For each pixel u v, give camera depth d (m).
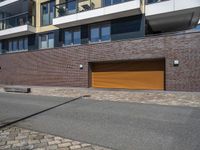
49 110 8.86
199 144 4.84
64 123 6.76
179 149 4.59
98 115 7.77
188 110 8.33
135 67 15.92
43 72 20.44
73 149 4.62
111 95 12.99
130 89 15.89
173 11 15.35
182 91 13.47
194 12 15.53
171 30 19.97
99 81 17.62
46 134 5.67
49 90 16.56
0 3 25.08
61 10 20.58
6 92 16.50
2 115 8.02
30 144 4.92
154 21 17.64
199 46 12.94
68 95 13.55
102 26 18.81
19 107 9.67
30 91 16.14
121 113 8.05
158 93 13.15
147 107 9.11
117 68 16.73
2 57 24.31
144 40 14.82
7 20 25.77
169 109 8.59
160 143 4.94
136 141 5.09
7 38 26.25
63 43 21.28
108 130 5.96
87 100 11.41
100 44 16.81
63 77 19.03
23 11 24.05
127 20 17.44
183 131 5.75
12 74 23.25
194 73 13.09
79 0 20.00
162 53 14.13
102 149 4.64
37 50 20.84
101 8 17.38
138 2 15.82
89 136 5.49
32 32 23.41
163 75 14.82
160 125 6.36
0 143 4.99
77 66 18.11
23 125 6.61
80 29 20.08
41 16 23.39
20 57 22.39
